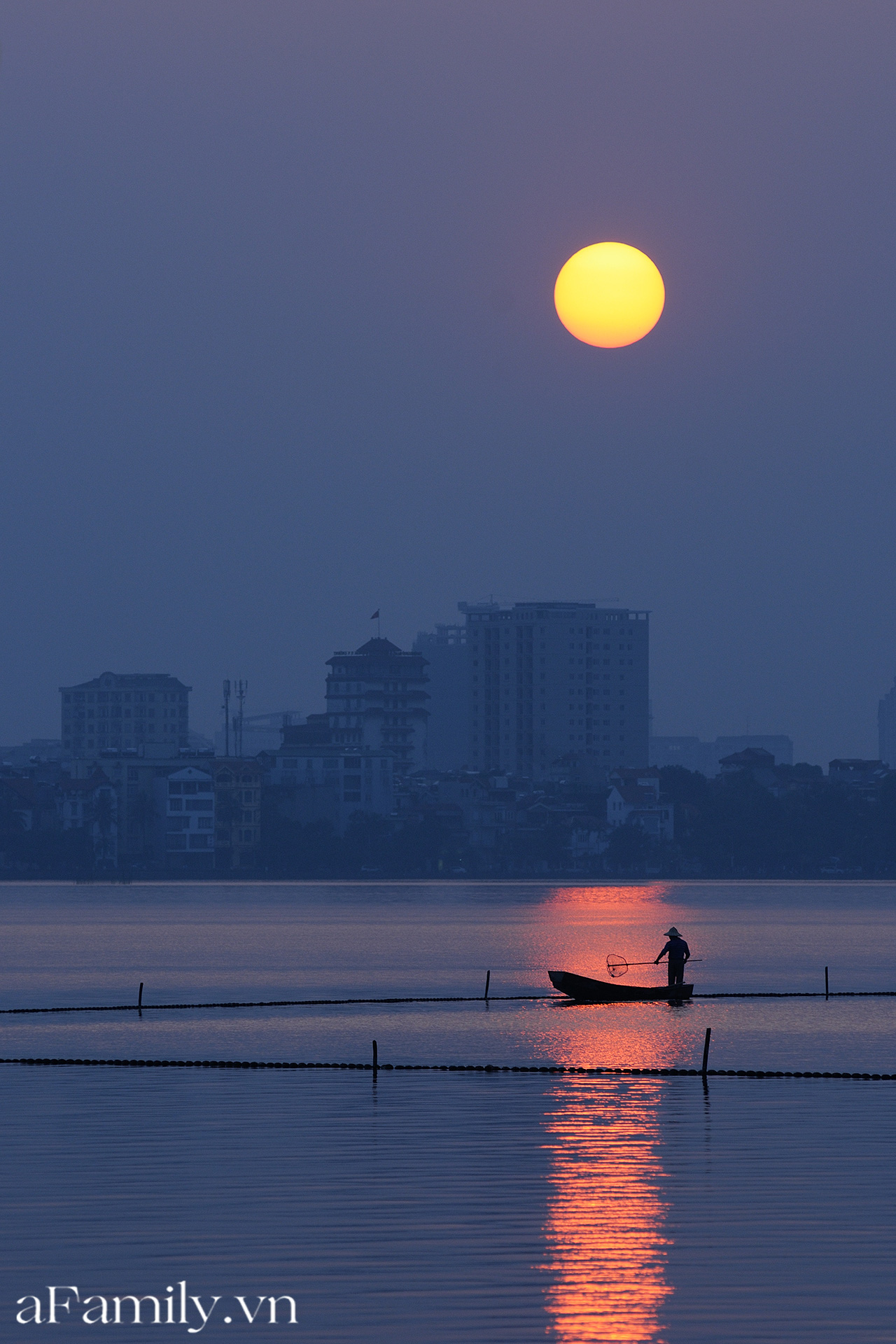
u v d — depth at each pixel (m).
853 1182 155.25
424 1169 162.62
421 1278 123.44
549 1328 111.69
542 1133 184.50
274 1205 146.25
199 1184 155.62
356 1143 177.88
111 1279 123.62
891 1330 111.12
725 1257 128.62
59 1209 145.25
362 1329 111.75
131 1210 144.88
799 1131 185.00
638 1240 133.75
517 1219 141.00
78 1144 177.25
